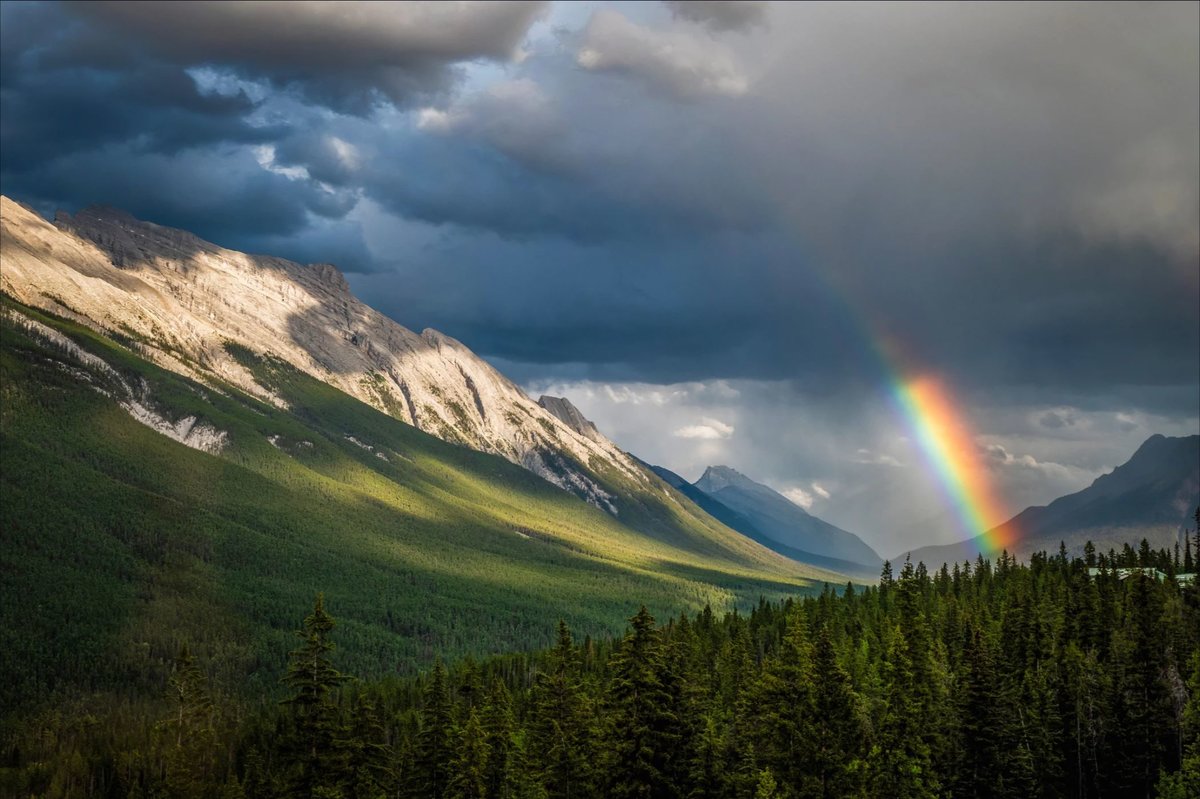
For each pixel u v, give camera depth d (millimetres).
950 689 134875
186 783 160250
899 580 186875
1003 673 141750
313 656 101125
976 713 126375
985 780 124875
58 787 197375
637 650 99000
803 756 110250
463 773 114000
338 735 103062
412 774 119562
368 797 109250
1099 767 135750
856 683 148500
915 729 123875
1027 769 125250
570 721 112438
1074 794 135500
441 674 124250
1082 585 193000
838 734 112062
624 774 97312
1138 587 155625
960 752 125875
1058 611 171750
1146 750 135750
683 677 101812
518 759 120000
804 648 126250
